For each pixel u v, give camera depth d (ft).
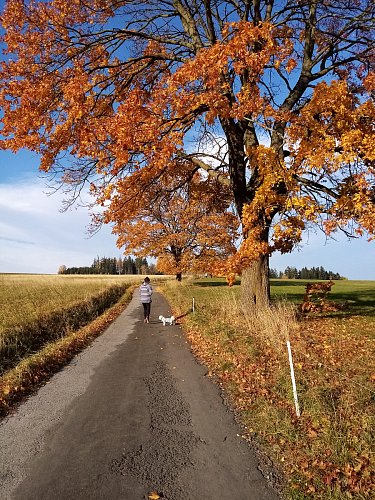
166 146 25.58
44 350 32.17
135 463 14.48
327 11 37.14
